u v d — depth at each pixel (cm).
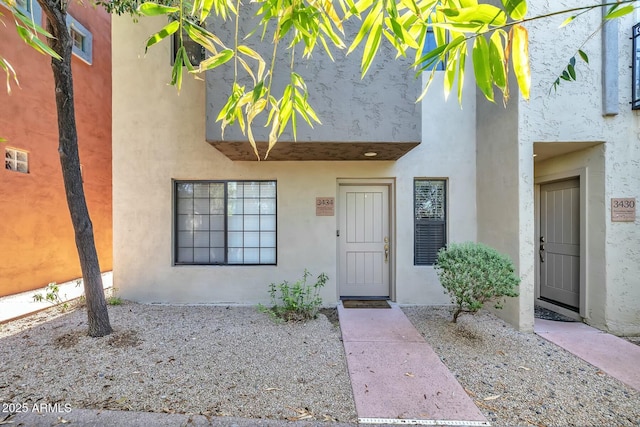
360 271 602
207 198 590
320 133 443
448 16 157
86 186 858
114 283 572
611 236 441
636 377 324
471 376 325
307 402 280
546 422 257
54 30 373
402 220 573
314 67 440
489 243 523
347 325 466
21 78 664
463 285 411
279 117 245
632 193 437
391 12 177
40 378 311
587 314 470
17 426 244
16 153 666
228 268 573
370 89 445
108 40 939
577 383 313
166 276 571
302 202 576
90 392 290
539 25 444
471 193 569
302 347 391
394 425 252
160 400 280
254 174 575
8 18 633
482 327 459
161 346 388
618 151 438
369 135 445
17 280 657
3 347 379
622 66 435
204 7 221
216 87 443
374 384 309
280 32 208
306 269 574
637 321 434
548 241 561
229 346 392
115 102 570
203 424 250
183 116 571
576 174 488
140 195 571
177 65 219
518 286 444
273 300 557
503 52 173
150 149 571
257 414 263
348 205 602
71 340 396
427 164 571
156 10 195
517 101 448
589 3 438
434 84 572
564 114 444
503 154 483
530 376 325
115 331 426
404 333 436
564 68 442
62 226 764
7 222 639
